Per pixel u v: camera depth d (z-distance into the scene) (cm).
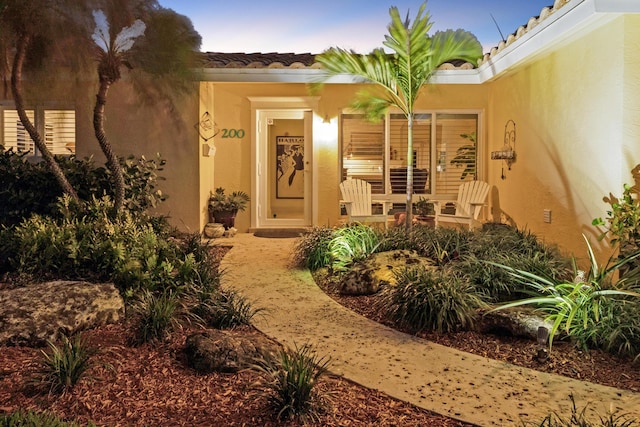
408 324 459
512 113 879
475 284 516
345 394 333
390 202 959
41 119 891
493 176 993
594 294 416
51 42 638
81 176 740
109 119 894
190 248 642
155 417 295
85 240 530
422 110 1009
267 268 698
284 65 888
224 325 450
